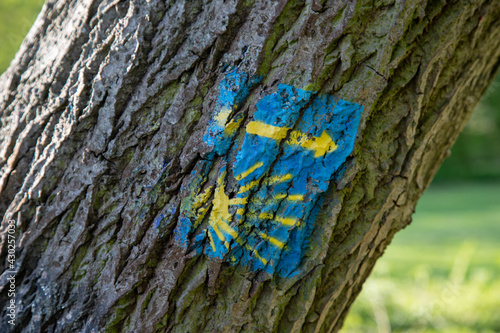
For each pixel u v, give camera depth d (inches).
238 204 39.8
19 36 86.6
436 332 116.6
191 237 40.4
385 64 39.3
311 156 40.1
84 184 40.8
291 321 43.5
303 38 38.6
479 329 117.2
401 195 44.3
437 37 41.2
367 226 43.9
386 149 42.4
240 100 39.4
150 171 40.2
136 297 41.4
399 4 38.6
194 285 40.8
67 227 41.4
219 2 38.9
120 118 40.2
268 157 39.6
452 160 511.8
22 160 42.9
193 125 39.8
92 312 41.4
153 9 39.7
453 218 295.3
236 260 41.1
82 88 40.8
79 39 41.9
